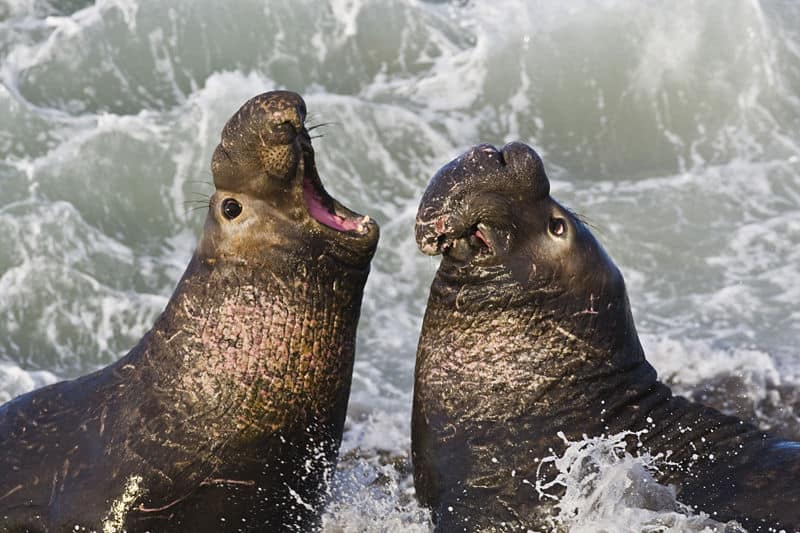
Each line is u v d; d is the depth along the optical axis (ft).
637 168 211.00
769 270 181.88
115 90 218.79
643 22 226.17
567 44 226.99
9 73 217.56
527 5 233.14
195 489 98.94
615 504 92.02
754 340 164.25
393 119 210.59
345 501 109.81
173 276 186.70
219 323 98.99
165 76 222.28
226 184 97.91
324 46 229.25
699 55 222.69
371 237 99.30
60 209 188.55
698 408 97.81
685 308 175.11
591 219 194.59
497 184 94.84
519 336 96.84
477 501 94.79
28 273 180.96
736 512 88.89
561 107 222.28
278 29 228.43
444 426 97.66
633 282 182.70
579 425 95.86
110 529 98.58
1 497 101.40
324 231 98.43
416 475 100.73
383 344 170.09
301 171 97.09
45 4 234.79
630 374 98.73
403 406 150.20
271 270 98.37
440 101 223.30
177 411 99.19
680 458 94.68
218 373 98.68
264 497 100.83
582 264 97.19
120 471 99.09
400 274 185.78
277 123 94.22
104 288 181.16
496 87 225.15
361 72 228.63
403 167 206.18
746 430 95.61
